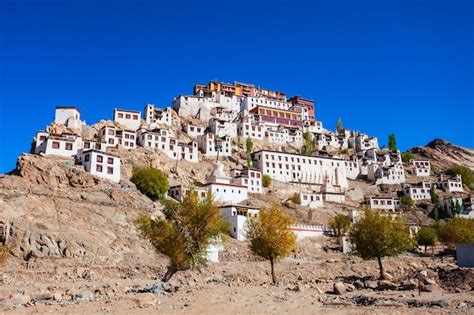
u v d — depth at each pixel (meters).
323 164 180.12
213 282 56.75
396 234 59.09
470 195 172.88
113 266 66.19
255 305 35.75
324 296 42.75
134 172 113.94
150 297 36.25
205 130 188.88
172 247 46.00
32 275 57.09
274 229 57.38
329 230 118.19
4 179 85.38
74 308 32.75
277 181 160.88
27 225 70.75
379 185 184.38
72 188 92.69
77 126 153.50
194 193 49.25
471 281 49.69
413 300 37.91
